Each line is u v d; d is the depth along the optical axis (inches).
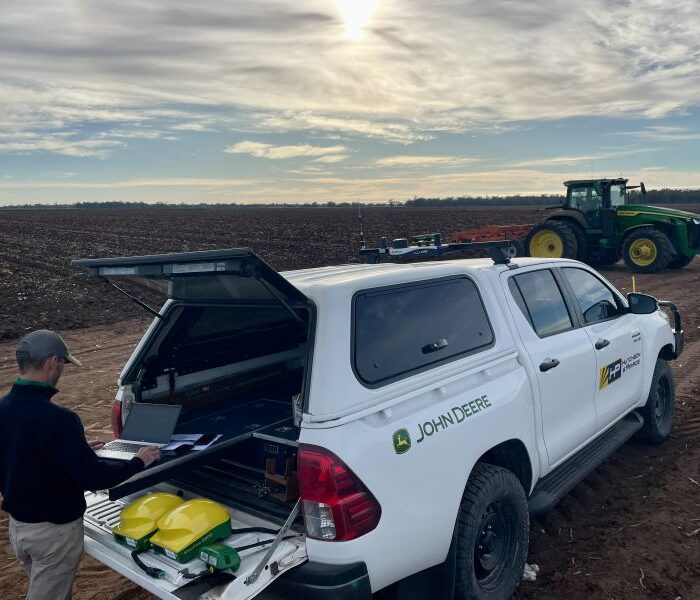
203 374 149.7
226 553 98.7
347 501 100.6
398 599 117.6
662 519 166.9
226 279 116.0
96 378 342.0
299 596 99.8
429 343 124.9
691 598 134.0
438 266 142.4
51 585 112.3
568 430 161.9
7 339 447.5
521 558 137.1
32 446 107.0
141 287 138.6
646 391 205.8
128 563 106.9
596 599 135.6
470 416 124.4
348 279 118.0
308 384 105.4
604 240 716.7
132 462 111.3
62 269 842.2
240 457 133.3
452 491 118.0
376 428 107.2
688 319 432.1
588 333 175.3
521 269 160.4
